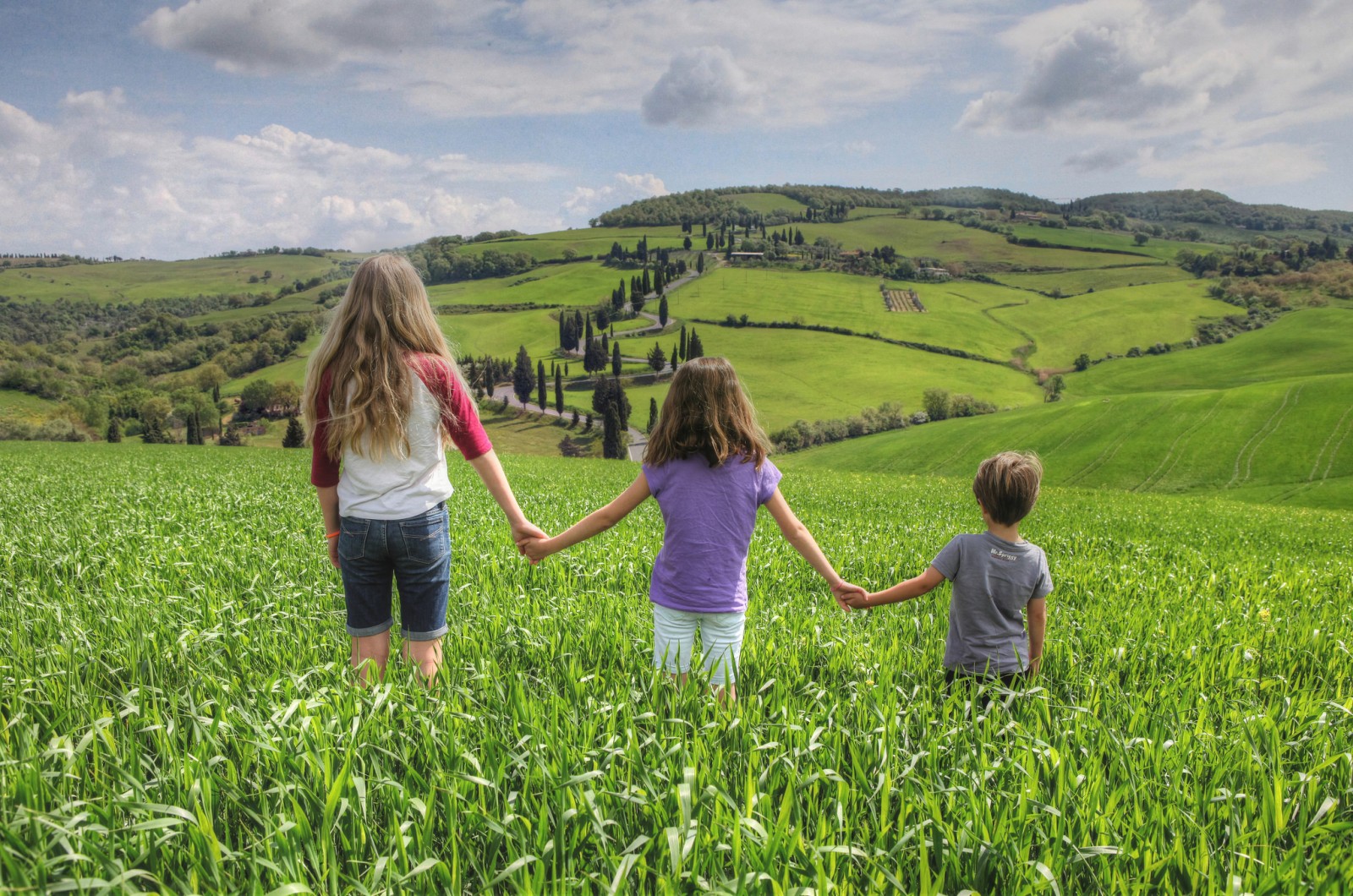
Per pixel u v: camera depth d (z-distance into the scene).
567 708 3.03
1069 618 5.36
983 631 3.78
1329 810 2.39
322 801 2.31
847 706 3.32
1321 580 8.27
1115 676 4.06
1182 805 2.50
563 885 1.89
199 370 188.88
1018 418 108.19
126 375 181.38
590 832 2.25
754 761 2.63
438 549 3.54
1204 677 4.09
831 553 8.20
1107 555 9.44
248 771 2.53
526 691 3.26
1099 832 2.29
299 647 4.06
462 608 5.11
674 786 2.33
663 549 3.71
